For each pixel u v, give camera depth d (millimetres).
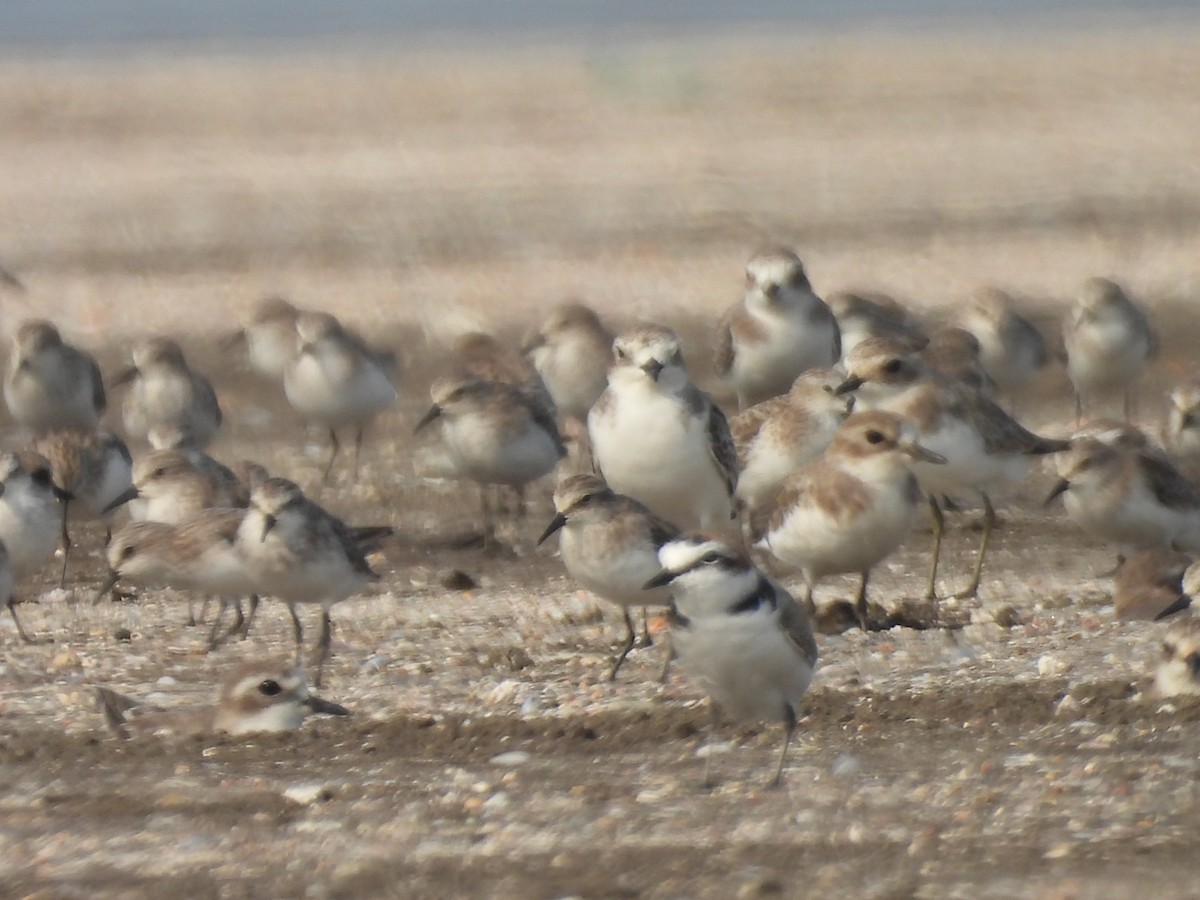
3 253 31234
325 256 30625
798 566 14312
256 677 12070
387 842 9852
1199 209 31906
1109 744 10891
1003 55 48312
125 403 21219
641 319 25984
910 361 15664
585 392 20672
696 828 9867
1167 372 23312
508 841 9781
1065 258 29094
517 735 11695
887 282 27953
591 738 11656
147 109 44062
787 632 10516
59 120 43062
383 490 19609
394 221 32969
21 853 9898
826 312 19359
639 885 9039
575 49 52000
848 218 32094
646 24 56781
